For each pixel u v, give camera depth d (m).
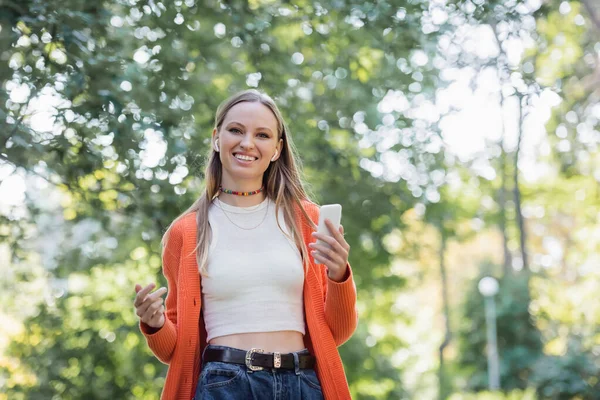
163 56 9.22
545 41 13.62
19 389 13.13
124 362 13.47
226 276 3.43
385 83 12.34
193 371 3.45
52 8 7.34
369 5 8.93
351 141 12.69
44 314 13.50
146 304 3.31
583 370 21.09
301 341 3.49
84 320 13.60
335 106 12.52
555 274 31.50
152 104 8.95
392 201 13.19
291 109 10.96
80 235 13.27
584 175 20.25
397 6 9.02
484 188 21.67
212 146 3.71
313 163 11.96
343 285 3.44
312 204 3.77
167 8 9.00
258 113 3.60
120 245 13.18
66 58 7.67
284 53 10.09
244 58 10.90
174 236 3.61
